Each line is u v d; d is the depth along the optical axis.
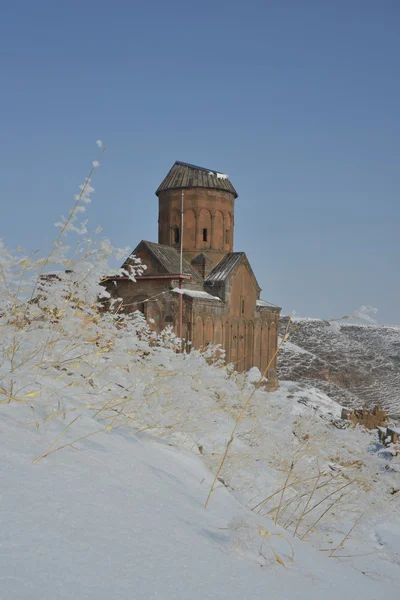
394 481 4.77
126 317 4.81
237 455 4.44
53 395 3.71
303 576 2.48
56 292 3.41
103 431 3.54
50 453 2.71
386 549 4.08
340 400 78.94
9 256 3.28
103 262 3.56
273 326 46.12
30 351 3.58
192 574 1.92
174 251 40.22
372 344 111.62
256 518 3.28
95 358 3.98
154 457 3.59
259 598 1.91
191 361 4.44
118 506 2.31
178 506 2.71
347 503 4.48
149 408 4.08
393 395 85.06
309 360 90.56
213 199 45.25
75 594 1.51
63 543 1.80
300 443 4.96
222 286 39.84
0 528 1.78
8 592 1.42
